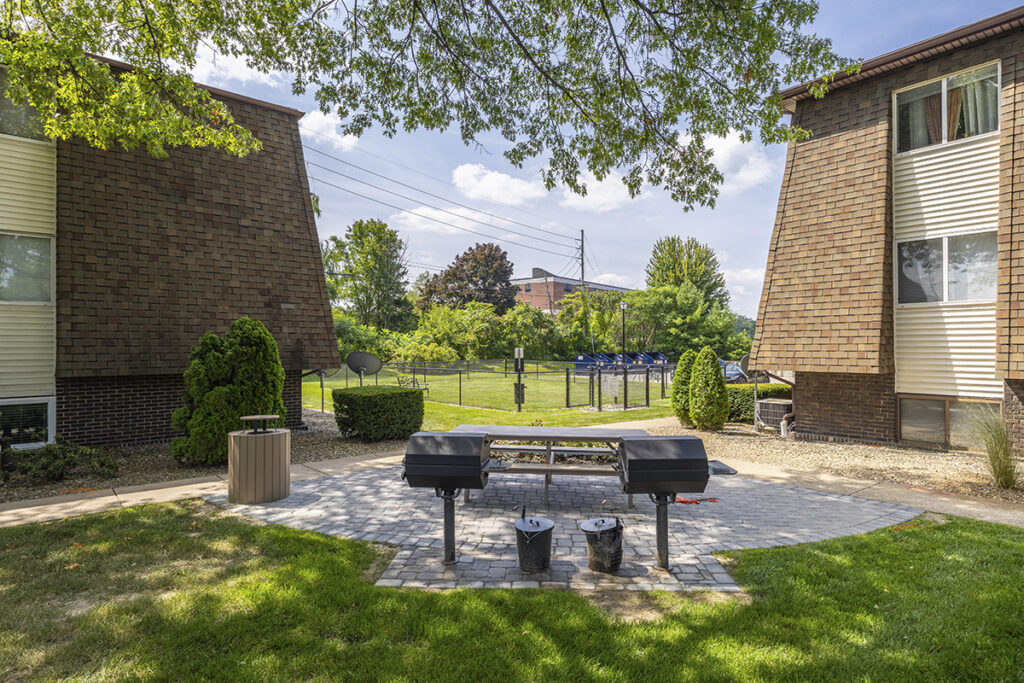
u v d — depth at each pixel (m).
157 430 10.92
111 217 10.26
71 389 9.98
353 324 42.31
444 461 4.34
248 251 11.89
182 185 11.15
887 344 10.12
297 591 3.88
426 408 17.31
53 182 9.99
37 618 3.54
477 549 4.86
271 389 8.90
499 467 6.29
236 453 6.30
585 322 42.00
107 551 4.71
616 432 6.88
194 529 5.33
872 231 10.27
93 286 9.95
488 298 56.97
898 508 6.19
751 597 3.91
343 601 3.73
